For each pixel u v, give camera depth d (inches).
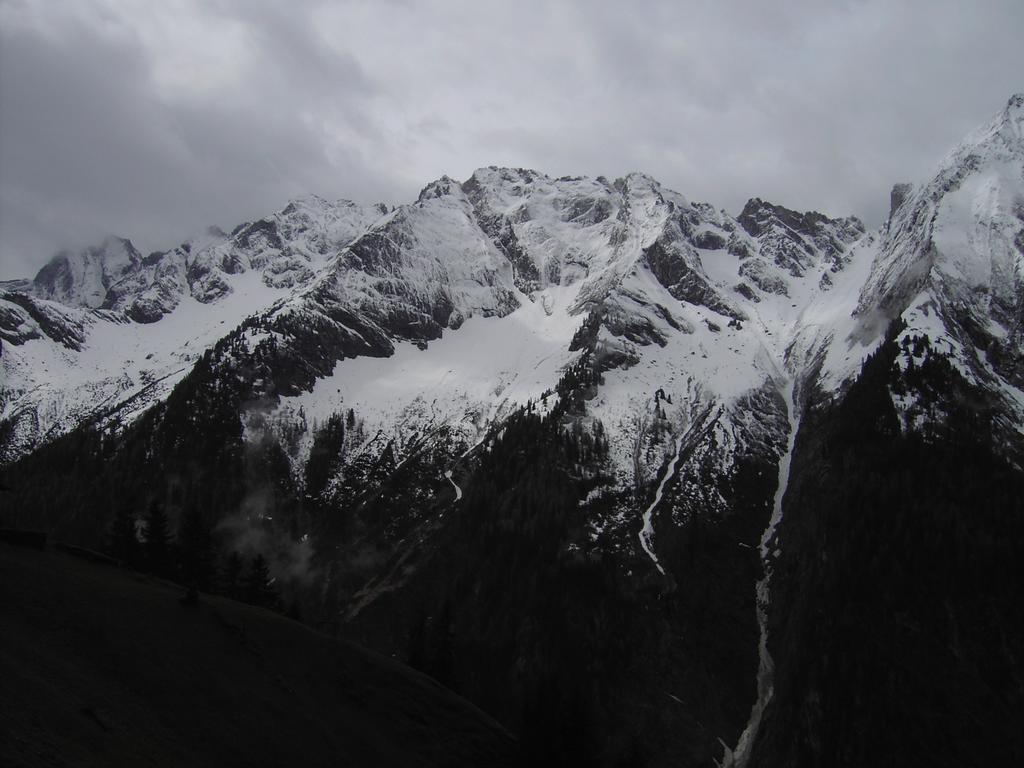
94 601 2559.1
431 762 2824.8
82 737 1899.6
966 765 4480.8
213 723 2303.2
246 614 3080.7
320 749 2493.8
